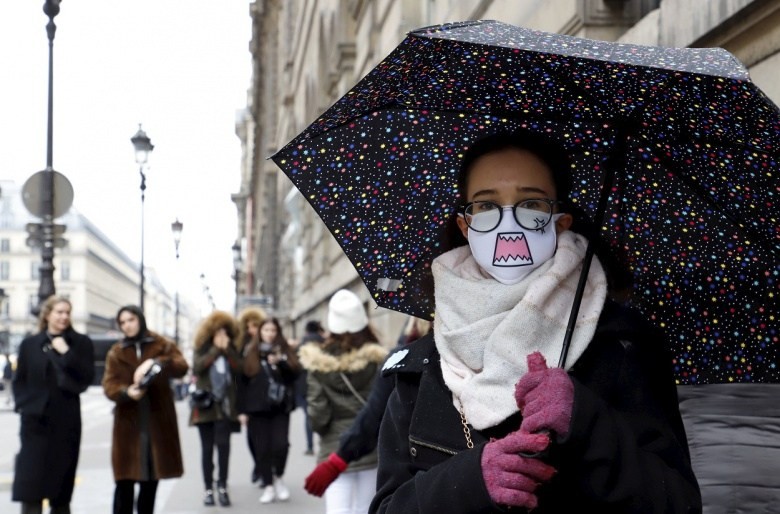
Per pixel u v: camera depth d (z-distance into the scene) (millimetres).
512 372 1641
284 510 8750
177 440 7102
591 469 1507
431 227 2055
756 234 1879
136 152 21828
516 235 1761
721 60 1533
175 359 7121
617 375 1660
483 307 1715
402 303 2105
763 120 1598
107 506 9023
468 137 1979
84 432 19625
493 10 9828
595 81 1719
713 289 1943
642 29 5973
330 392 6301
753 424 2918
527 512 1555
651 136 1851
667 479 1547
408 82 1791
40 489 6812
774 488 2822
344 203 2014
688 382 1980
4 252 118312
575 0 6766
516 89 1798
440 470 1606
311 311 29547
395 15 14586
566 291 1726
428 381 1780
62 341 6930
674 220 1939
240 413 9133
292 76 40750
